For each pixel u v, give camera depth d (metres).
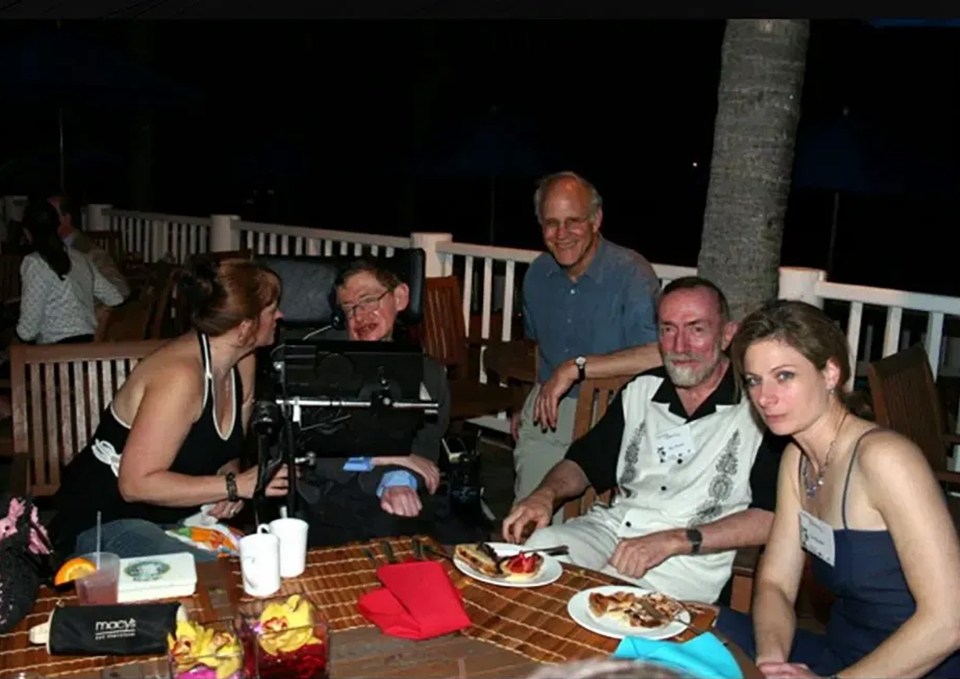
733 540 2.71
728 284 3.91
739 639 2.50
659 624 1.95
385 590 2.02
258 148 12.67
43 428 3.20
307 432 2.30
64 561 2.29
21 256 7.22
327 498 2.82
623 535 2.96
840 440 2.24
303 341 2.36
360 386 2.29
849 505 2.20
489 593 2.08
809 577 3.27
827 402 2.24
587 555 2.88
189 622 1.74
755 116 3.79
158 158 16.97
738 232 3.87
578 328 3.71
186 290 2.59
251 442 2.96
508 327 5.76
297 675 1.65
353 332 3.18
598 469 3.07
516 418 4.48
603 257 3.64
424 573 2.06
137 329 5.08
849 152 8.52
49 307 5.28
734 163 3.86
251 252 5.93
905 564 2.12
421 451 3.17
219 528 2.61
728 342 2.88
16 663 1.75
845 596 2.27
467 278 5.99
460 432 5.25
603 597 2.02
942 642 2.06
